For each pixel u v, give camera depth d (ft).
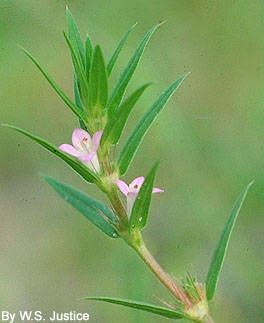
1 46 1.91
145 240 1.52
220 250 0.71
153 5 1.97
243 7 1.92
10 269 1.58
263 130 1.69
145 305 0.69
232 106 1.78
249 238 1.49
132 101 0.68
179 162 1.62
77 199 0.72
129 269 1.37
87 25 1.95
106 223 0.71
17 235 1.62
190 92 1.81
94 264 1.49
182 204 1.56
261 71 1.85
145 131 0.70
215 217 1.54
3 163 1.71
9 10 1.94
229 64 1.88
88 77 0.69
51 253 1.57
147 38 0.69
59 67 1.90
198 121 1.73
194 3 1.96
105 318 1.42
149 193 0.69
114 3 1.98
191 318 0.71
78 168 0.69
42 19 1.95
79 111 0.69
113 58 0.70
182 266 1.48
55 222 1.59
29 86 1.85
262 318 1.40
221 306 1.41
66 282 1.53
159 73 1.84
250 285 1.42
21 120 1.80
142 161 1.63
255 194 1.55
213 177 1.61
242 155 1.63
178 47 1.92
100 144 0.69
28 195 1.66
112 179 0.70
